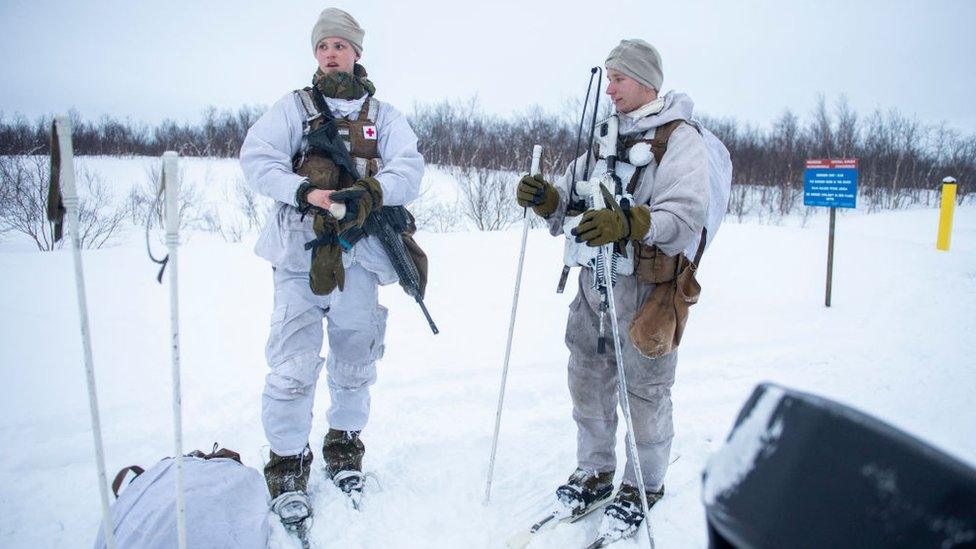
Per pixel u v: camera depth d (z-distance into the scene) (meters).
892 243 8.91
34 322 4.61
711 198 2.34
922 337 4.88
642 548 2.33
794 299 6.01
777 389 0.48
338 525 2.44
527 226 2.55
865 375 4.11
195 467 2.21
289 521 2.33
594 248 2.36
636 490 2.46
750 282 6.57
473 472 2.90
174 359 1.69
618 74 2.36
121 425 3.20
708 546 0.49
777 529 0.41
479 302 5.57
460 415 3.48
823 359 4.43
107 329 4.54
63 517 2.48
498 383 3.92
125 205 13.39
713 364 4.35
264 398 2.42
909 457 0.38
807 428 0.43
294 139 2.47
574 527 2.47
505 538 2.42
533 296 5.80
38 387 3.58
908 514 0.37
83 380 3.71
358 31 2.54
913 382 3.96
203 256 6.69
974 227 14.05
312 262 2.29
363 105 2.54
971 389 3.82
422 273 2.63
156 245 7.40
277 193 2.32
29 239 10.76
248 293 5.50
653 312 2.22
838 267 7.29
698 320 5.36
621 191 2.25
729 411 3.60
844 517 0.39
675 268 2.25
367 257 2.51
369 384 2.73
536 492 2.76
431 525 2.50
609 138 2.35
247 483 2.26
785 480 0.42
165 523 1.95
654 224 2.07
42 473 2.76
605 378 2.53
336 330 2.60
